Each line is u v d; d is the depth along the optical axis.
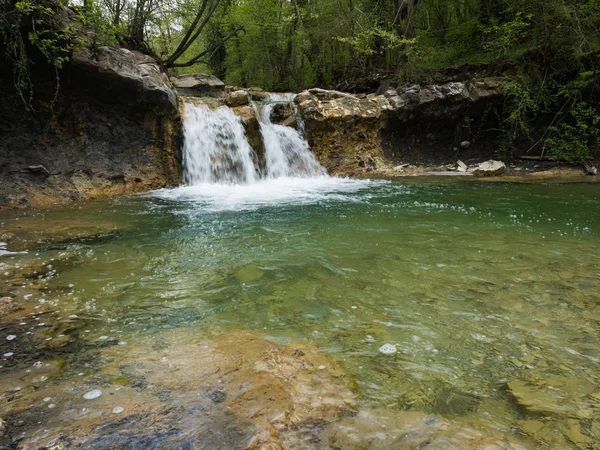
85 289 3.79
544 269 4.26
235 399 2.12
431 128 15.16
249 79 27.42
